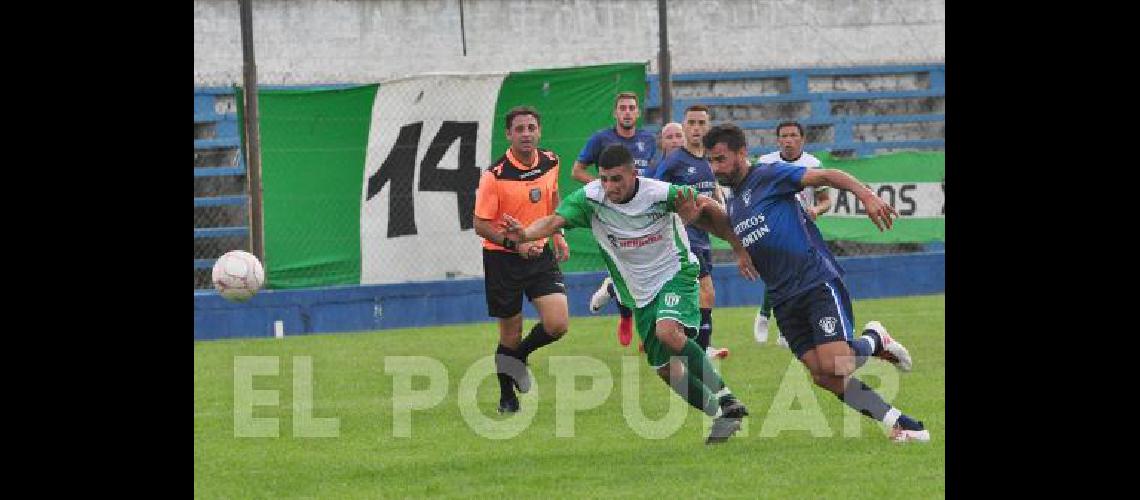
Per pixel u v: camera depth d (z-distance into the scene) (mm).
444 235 41750
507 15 56188
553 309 23828
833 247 48906
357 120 40969
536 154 24375
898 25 58688
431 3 55781
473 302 42000
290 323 40500
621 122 30859
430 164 41469
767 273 19109
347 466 18438
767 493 15445
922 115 56625
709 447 18875
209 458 19266
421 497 16047
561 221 19703
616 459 18219
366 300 41188
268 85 54438
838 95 56812
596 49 56688
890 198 47312
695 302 19578
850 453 17891
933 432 19250
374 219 41250
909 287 46688
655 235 19297
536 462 18219
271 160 40469
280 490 16828
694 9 57281
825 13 58219
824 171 18562
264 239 40438
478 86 41562
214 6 54438
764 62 57781
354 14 55312
